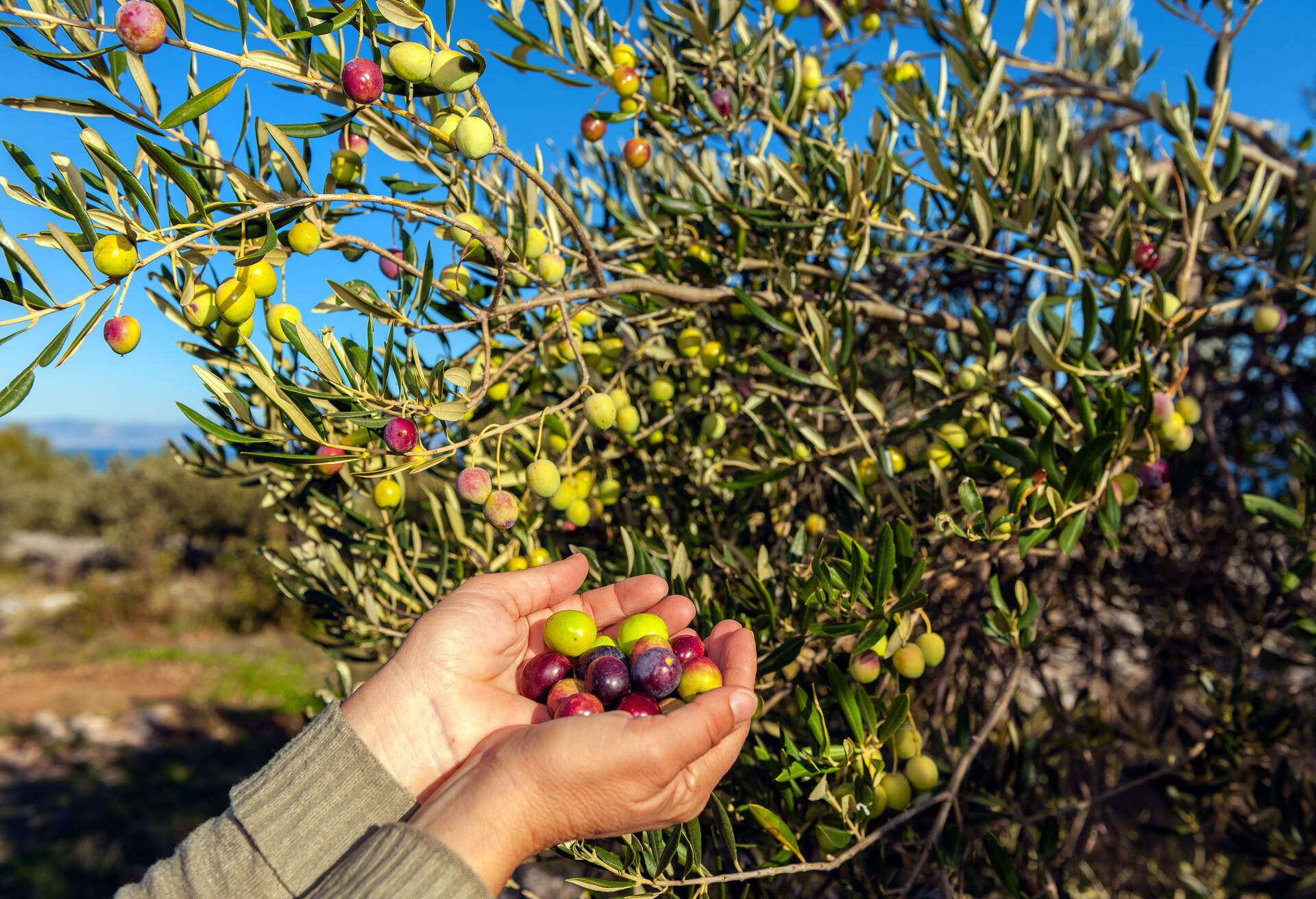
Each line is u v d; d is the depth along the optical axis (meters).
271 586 5.71
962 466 0.67
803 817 0.67
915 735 0.65
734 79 0.76
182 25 0.44
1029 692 1.25
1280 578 0.81
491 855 0.44
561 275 0.65
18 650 5.25
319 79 0.49
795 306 0.71
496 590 0.58
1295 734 0.86
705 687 0.55
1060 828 0.81
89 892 2.31
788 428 0.73
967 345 0.96
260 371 0.52
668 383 0.80
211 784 3.09
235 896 0.44
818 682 0.71
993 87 0.75
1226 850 0.88
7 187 0.46
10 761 3.35
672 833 0.56
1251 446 1.16
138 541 6.54
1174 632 1.10
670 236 0.81
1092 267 0.74
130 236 0.45
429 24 0.50
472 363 0.65
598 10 0.68
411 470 0.52
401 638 0.80
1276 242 0.73
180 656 5.01
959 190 0.74
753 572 0.69
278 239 0.52
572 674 0.59
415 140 0.57
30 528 8.23
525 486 0.77
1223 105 0.70
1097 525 0.93
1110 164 0.86
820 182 0.74
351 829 0.46
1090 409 0.63
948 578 0.71
